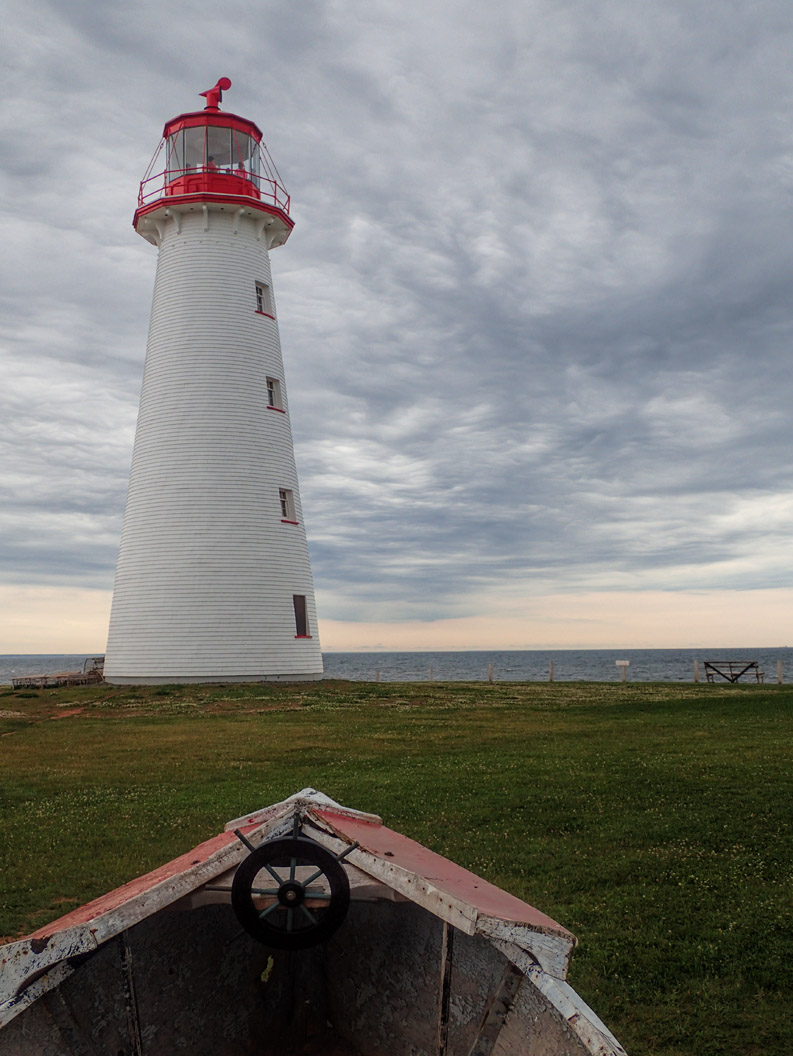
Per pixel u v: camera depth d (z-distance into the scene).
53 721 28.67
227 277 37.84
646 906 10.68
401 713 29.50
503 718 28.19
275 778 18.38
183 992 6.84
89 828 14.62
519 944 5.39
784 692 35.31
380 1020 7.10
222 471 36.44
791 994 8.56
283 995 7.67
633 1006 8.38
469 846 13.14
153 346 38.12
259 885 6.94
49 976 5.32
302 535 38.91
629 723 26.58
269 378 38.47
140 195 39.25
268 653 36.50
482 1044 5.57
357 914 7.35
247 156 40.12
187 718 28.45
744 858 12.30
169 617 35.59
